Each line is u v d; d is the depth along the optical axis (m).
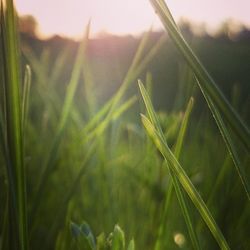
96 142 0.31
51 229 0.27
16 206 0.16
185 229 0.28
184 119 0.22
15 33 0.14
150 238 0.29
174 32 0.15
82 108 0.49
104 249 0.18
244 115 0.42
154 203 0.33
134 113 0.52
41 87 0.47
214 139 0.44
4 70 0.15
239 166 0.16
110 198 0.35
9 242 0.16
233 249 0.28
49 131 0.48
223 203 0.30
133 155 0.43
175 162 0.16
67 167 0.39
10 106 0.15
